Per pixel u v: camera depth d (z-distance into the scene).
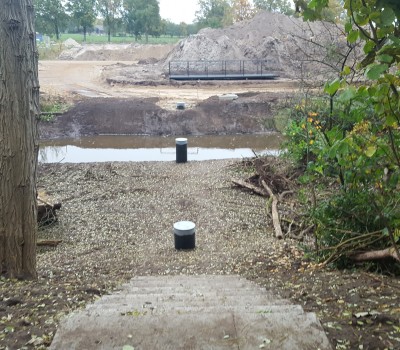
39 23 55.34
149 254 8.27
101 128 23.78
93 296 4.38
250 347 2.56
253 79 33.22
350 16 2.62
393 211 5.30
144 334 2.70
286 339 2.62
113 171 14.16
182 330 2.73
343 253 5.98
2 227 5.32
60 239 9.17
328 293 4.18
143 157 19.48
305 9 2.93
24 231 5.39
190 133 23.77
